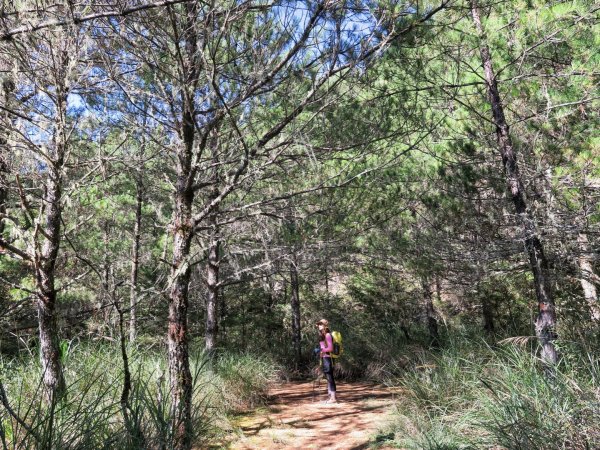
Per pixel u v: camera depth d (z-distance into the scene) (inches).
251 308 692.1
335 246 338.6
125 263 397.4
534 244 239.1
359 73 181.2
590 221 243.4
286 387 442.6
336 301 668.1
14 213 164.9
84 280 288.0
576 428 144.9
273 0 162.4
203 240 303.1
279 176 248.1
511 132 277.3
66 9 123.7
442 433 187.0
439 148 300.0
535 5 218.5
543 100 256.4
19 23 128.7
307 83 186.1
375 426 247.6
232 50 179.0
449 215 313.6
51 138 148.9
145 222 449.4
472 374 234.7
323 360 352.8
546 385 174.6
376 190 317.4
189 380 199.2
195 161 189.9
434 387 246.4
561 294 300.2
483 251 283.6
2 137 139.3
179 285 201.8
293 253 343.6
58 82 135.6
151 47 169.2
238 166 202.1
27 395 193.6
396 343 491.5
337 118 198.8
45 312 187.6
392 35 165.8
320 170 224.7
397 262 370.3
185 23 162.4
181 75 169.9
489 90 250.5
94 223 345.7
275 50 173.5
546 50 242.1
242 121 198.8
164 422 156.0
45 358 186.9
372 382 446.0
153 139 200.2
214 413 263.0
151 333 492.7
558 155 249.1
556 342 200.4
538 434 146.4
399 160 280.5
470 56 259.3
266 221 325.1
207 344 394.9
